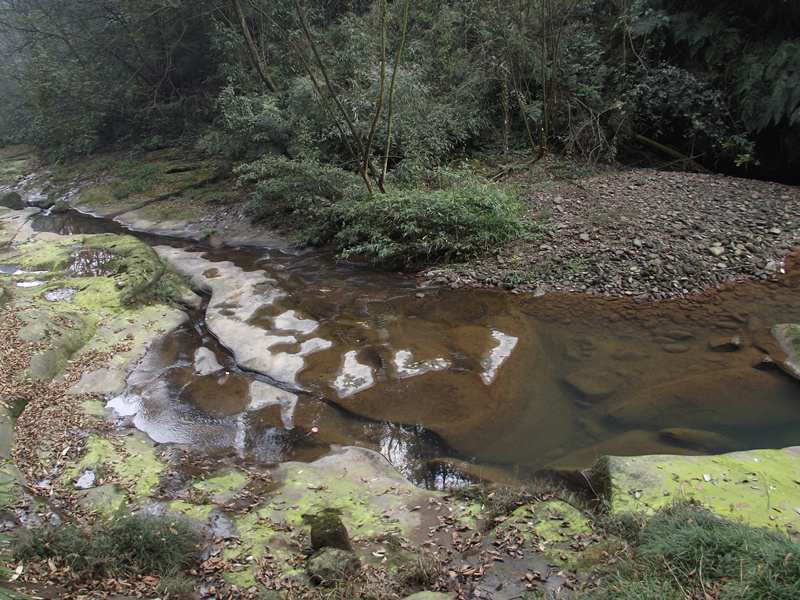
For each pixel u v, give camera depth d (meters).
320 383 5.44
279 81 12.09
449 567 3.12
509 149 10.49
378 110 7.68
